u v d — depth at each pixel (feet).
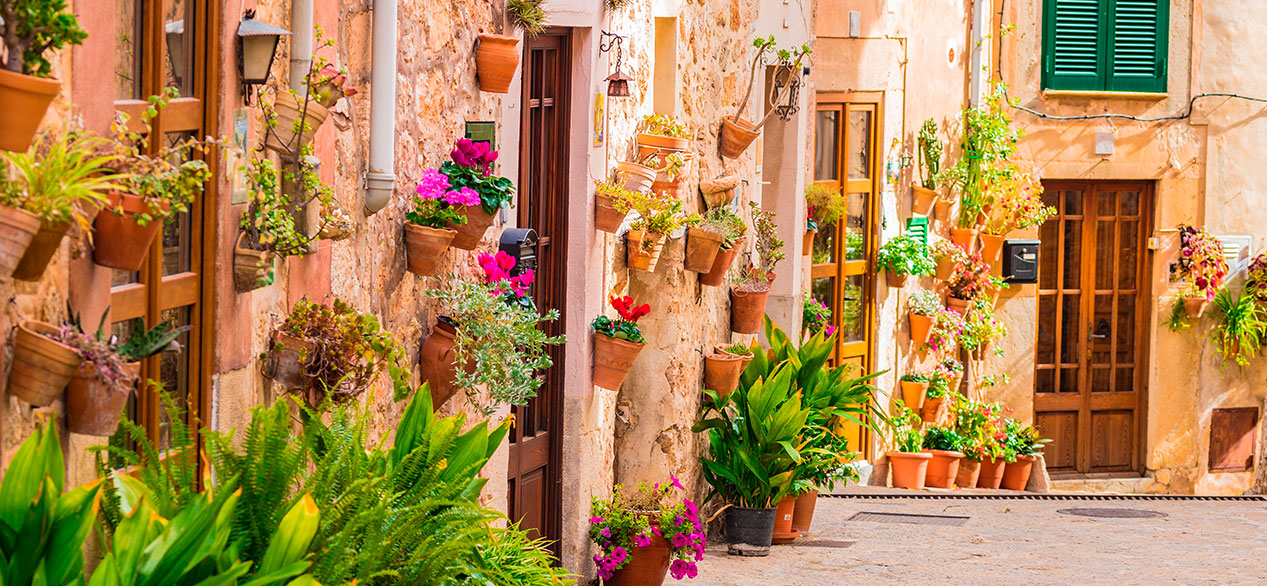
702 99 30.89
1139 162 52.60
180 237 13.78
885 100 46.78
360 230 17.25
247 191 14.65
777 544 32.53
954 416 50.08
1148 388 53.31
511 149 22.67
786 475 31.17
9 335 10.78
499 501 22.25
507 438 22.68
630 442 29.63
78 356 10.97
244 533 12.28
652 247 27.25
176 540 10.79
